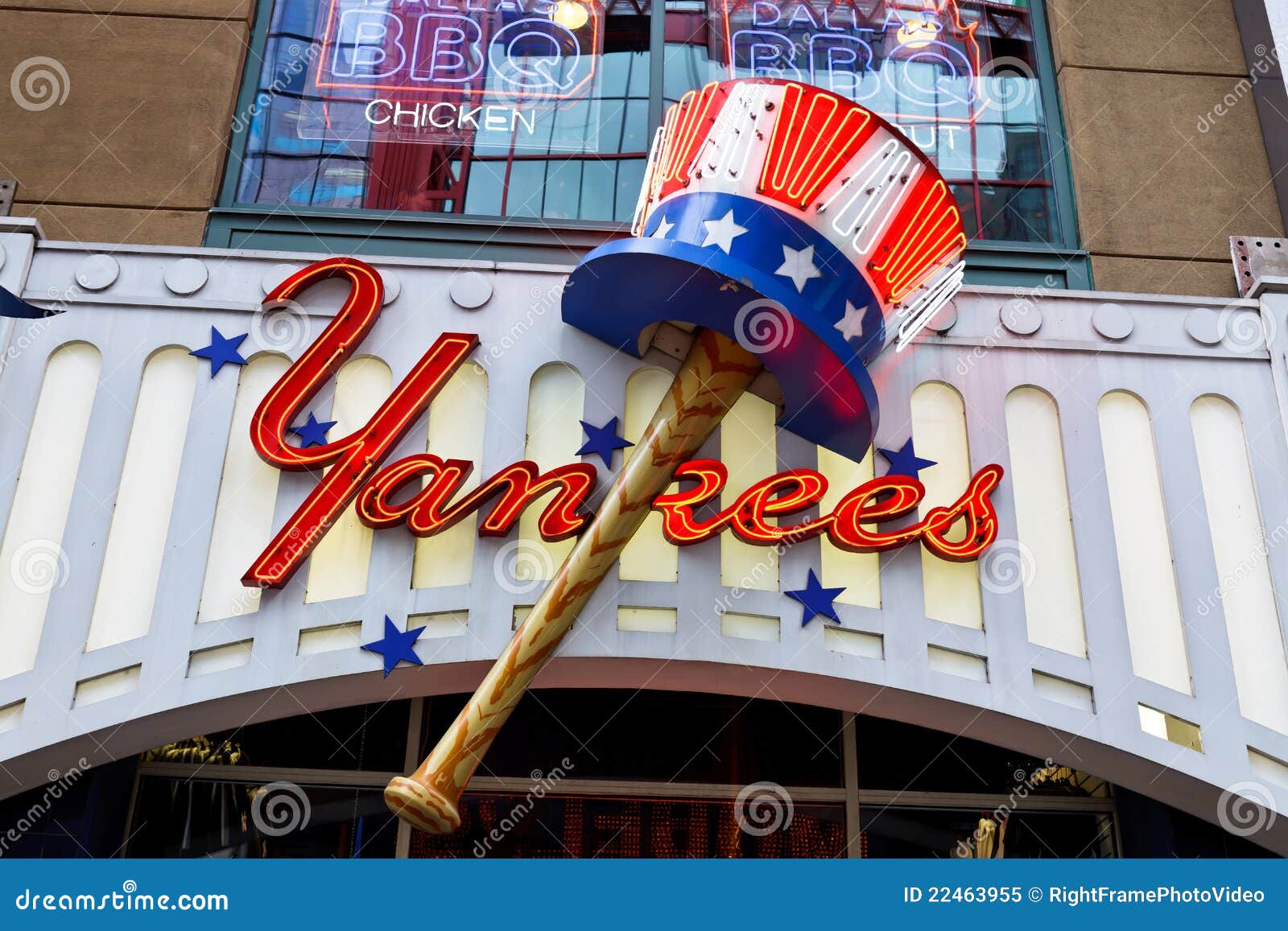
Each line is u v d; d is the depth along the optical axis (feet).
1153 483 18.33
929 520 17.07
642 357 18.01
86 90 21.27
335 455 16.80
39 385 17.56
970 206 22.12
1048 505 17.99
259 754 19.58
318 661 16.08
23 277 17.97
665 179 16.58
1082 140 22.27
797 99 16.01
